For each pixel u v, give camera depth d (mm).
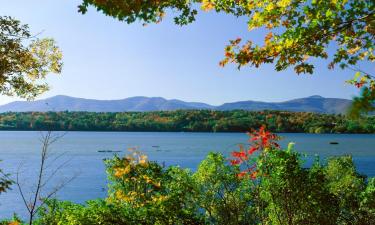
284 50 6762
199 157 125562
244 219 15797
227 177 15469
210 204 15641
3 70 10672
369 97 2119
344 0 6375
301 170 13000
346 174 17219
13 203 51812
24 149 161500
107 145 189375
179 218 11023
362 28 6680
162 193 13750
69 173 87312
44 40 11938
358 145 184750
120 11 5820
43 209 13250
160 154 136500
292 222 13398
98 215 10203
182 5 6629
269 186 13086
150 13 6188
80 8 5754
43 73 12078
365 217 14742
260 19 6898
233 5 7078
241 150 14328
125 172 13391
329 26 6477
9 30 10297
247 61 6844
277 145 13562
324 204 12844
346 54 6992
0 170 8828
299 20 6801
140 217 10508
